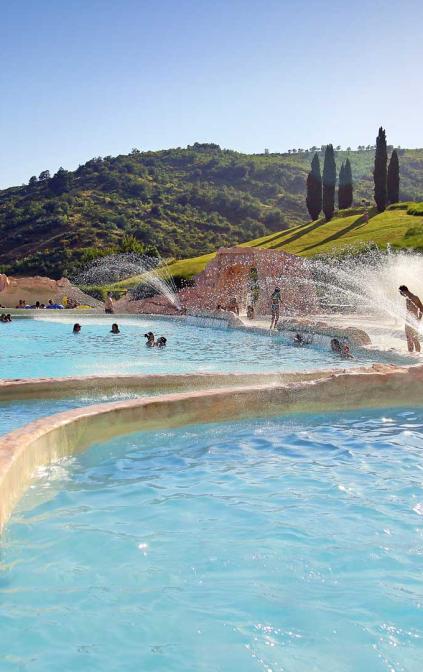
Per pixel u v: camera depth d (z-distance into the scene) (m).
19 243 103.00
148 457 6.34
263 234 108.75
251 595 3.59
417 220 55.38
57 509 4.88
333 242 53.03
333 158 67.19
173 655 3.02
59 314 34.22
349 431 7.29
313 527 4.55
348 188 71.31
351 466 6.02
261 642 3.13
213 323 27.06
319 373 9.27
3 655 3.03
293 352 16.78
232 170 146.00
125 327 27.05
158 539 4.34
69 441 5.95
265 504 5.01
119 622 3.32
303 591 3.63
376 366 8.68
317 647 3.09
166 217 110.62
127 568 3.92
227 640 3.15
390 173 66.62
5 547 4.19
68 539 4.32
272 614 3.38
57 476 5.68
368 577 3.79
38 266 89.69
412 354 13.48
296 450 6.56
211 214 115.38
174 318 30.59
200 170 147.38
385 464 6.07
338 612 3.40
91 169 135.00
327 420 7.80
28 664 2.96
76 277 79.12
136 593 3.62
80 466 6.02
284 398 7.61
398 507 4.93
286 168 151.00
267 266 34.81
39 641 3.14
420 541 4.30
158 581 3.76
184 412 6.94
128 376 9.05
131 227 103.56
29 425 5.76
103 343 19.95
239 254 35.22
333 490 5.34
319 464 6.09
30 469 5.20
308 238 57.88
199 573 3.86
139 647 3.09
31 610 3.43
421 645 3.10
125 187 125.38
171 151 160.88
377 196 64.62
